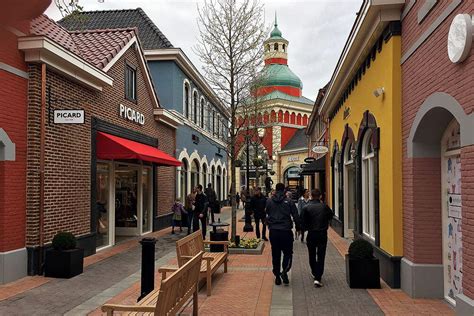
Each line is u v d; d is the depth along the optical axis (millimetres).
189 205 16453
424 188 7430
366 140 11461
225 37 13828
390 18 8203
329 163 21344
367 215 11609
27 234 9234
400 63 8195
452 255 6953
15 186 8938
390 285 8117
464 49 5227
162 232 17828
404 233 7953
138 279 8938
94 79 11609
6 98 8711
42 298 7422
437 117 6848
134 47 15250
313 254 8359
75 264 9211
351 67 12328
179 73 23375
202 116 29594
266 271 9672
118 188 15461
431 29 6547
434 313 6422
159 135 18859
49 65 9633
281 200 8508
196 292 6223
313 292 7785
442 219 7340
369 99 10336
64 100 10469
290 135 55656
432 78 6570
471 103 5223
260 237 16078
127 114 14641
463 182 5496
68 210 10672
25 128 9297
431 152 7434
